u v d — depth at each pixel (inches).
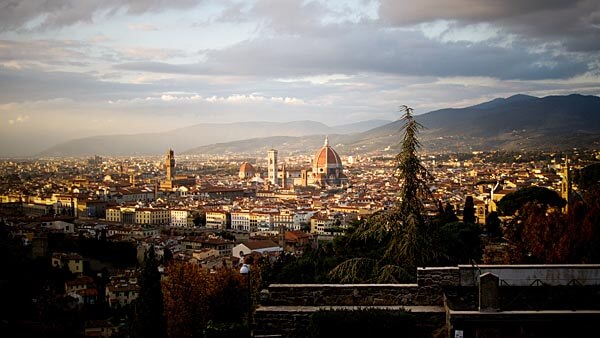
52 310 6013.8
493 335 1068.5
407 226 1736.0
